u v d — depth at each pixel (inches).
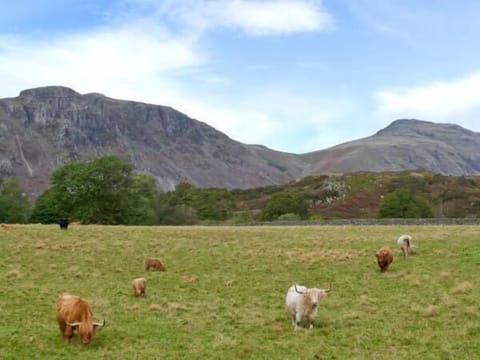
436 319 812.6
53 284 1126.4
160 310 905.5
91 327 707.4
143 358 658.8
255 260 1408.7
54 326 796.6
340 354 667.4
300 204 5526.6
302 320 824.9
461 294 959.0
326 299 975.6
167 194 7219.5
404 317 833.5
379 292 1019.9
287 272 1253.7
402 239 1395.2
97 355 666.2
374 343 708.7
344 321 817.5
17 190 4815.5
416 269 1215.6
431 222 2383.1
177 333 768.9
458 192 7711.6
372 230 1955.0
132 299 1003.3
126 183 3614.7
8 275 1192.8
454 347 681.6
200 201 6565.0
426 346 691.4
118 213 3597.4
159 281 1187.9
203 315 876.0
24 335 745.6
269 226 2632.9
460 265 1222.3
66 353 673.6
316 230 2060.8
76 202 3518.7
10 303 933.8
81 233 1972.2
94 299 985.5
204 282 1168.2
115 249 1601.9
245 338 742.5
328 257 1398.9
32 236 1839.3
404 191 4945.9
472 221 2283.5
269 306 941.2
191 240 1802.4
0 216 4023.1
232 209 7544.3
